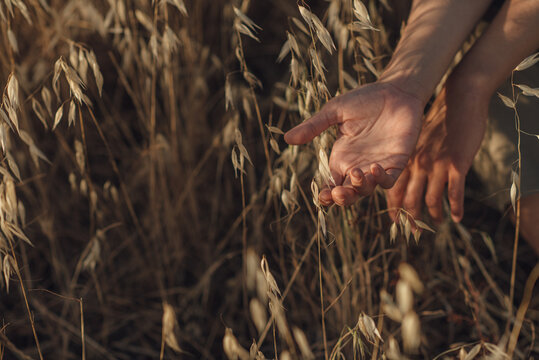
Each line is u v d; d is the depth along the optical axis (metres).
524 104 1.02
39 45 1.36
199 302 1.27
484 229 1.35
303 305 1.22
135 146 1.36
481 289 1.23
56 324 1.22
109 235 1.36
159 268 1.27
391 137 0.90
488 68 0.97
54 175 1.43
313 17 0.91
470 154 0.98
